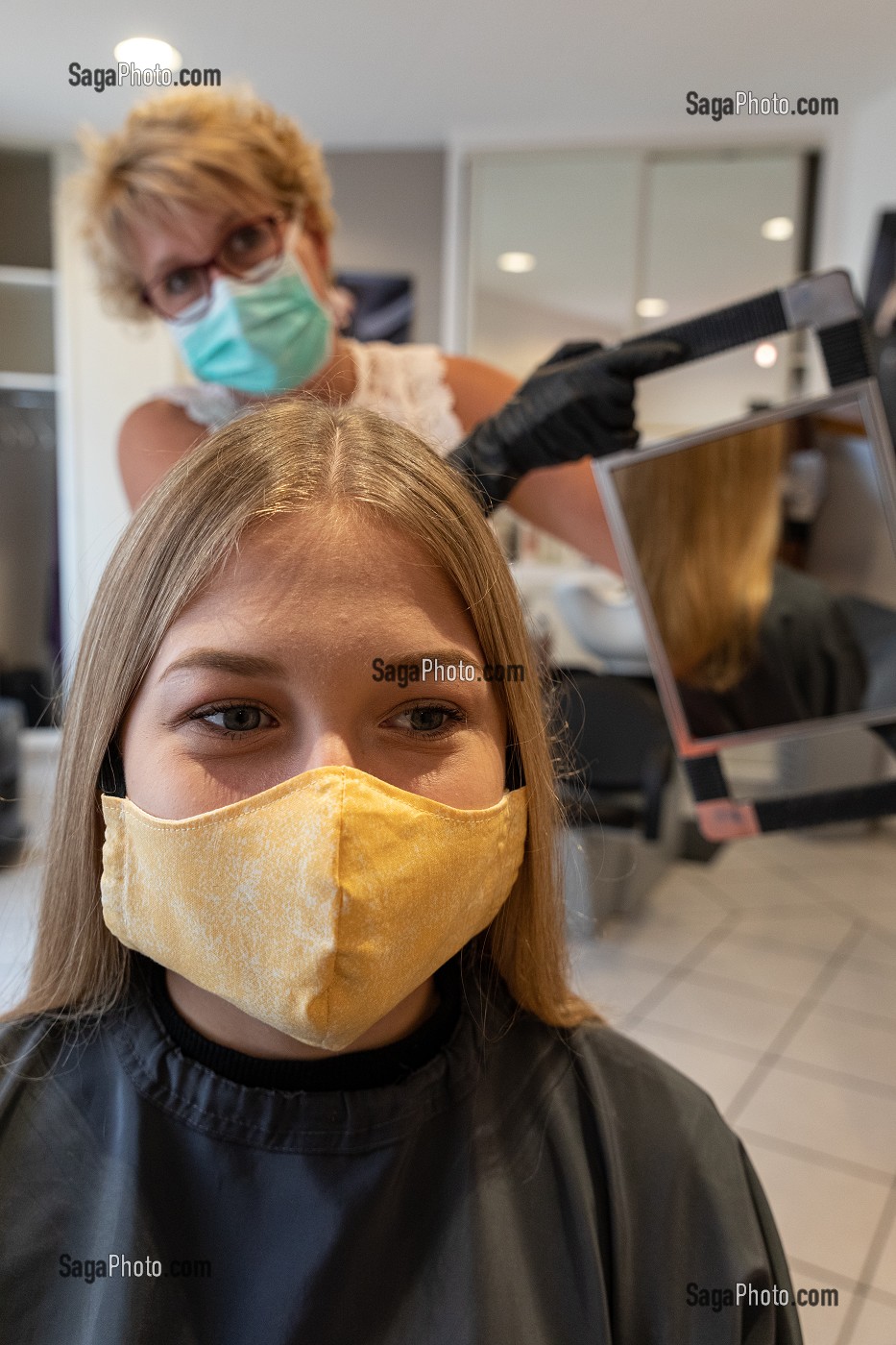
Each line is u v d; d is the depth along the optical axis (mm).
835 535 782
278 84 3564
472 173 4070
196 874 478
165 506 509
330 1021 466
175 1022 564
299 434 509
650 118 3855
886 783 824
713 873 3295
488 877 537
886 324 3568
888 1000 2391
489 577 534
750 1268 572
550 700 707
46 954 611
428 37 3188
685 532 805
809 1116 1890
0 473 4535
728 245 4039
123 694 517
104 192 1161
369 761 489
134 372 4227
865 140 3736
